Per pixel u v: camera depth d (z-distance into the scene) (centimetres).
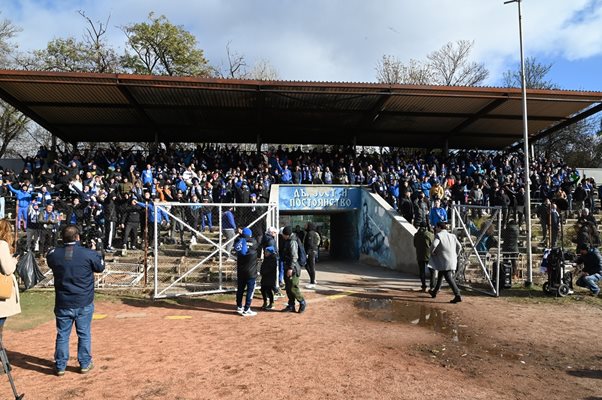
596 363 592
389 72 3797
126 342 663
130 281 1125
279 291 1032
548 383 519
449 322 802
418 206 1567
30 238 1296
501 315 858
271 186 1811
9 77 1580
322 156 2269
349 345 653
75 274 523
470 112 2134
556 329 759
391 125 2369
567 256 1060
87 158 2023
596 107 1988
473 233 1177
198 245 1398
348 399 464
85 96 1856
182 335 704
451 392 486
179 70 3334
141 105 2002
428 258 1092
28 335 700
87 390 482
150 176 1650
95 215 1433
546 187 1967
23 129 3231
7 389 482
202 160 2050
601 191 2028
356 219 1933
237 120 2256
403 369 555
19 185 1630
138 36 3159
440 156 2520
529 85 4066
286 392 480
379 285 1195
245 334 711
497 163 2372
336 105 2017
